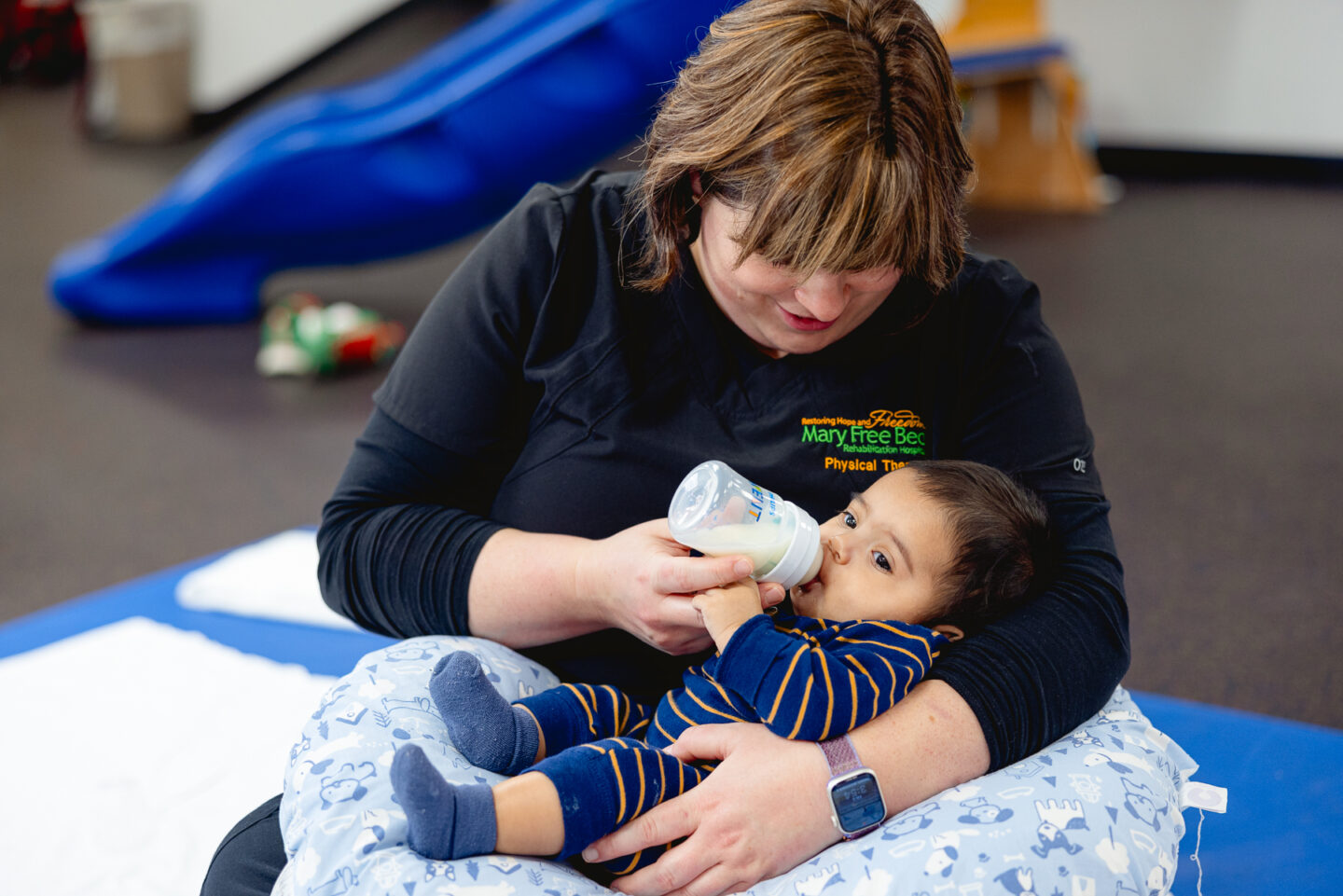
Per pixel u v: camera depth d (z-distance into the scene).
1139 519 2.73
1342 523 2.68
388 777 1.04
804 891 0.97
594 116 3.89
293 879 0.99
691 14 3.67
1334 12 6.15
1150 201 6.08
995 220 5.74
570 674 1.27
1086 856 0.98
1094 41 6.72
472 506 1.30
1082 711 1.11
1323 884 1.27
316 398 3.61
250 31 7.76
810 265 0.96
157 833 1.46
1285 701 1.99
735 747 1.05
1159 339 3.99
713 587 1.08
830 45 0.95
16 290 4.79
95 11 7.42
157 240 4.19
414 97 4.08
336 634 1.93
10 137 7.52
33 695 1.74
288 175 3.99
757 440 1.20
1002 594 1.17
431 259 5.33
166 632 1.92
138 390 3.70
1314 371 3.67
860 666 1.06
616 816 1.02
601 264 1.22
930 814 1.01
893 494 1.20
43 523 2.79
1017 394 1.22
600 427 1.20
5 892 1.37
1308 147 6.44
